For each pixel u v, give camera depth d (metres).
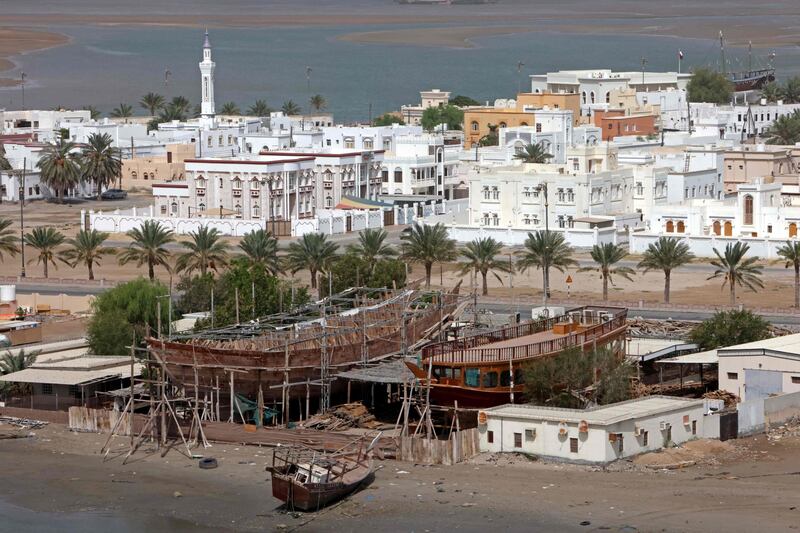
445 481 122.69
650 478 121.94
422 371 136.62
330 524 115.31
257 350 140.00
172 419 138.50
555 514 114.44
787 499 116.38
